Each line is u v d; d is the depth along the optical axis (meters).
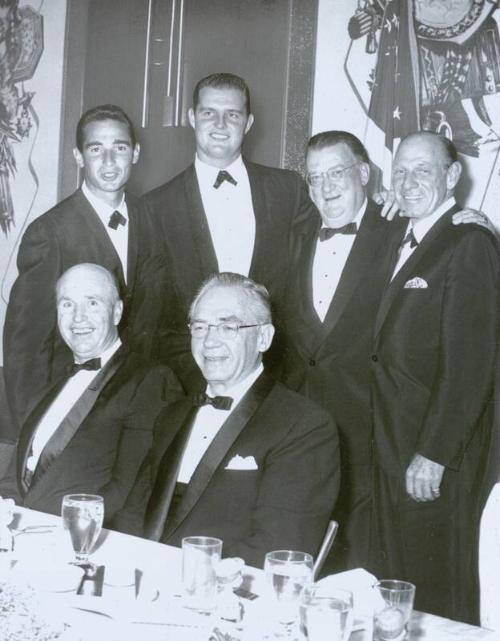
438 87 3.28
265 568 1.63
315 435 2.55
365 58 3.45
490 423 3.13
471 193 3.21
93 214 4.11
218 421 2.74
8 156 4.42
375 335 3.37
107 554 2.09
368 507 3.36
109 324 3.76
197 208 3.84
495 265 3.15
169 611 1.62
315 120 3.56
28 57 4.38
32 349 4.21
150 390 3.62
